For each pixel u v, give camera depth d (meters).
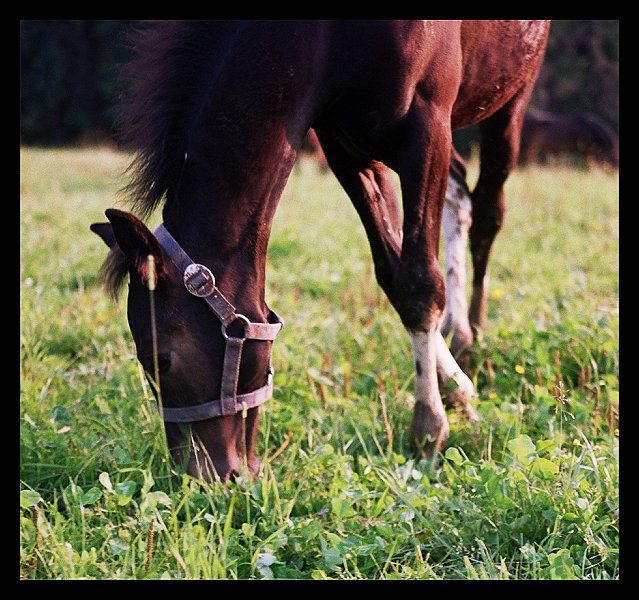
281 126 2.79
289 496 2.78
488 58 3.59
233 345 2.66
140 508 2.56
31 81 25.78
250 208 2.74
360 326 4.64
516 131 4.33
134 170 2.73
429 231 3.17
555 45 21.27
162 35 2.80
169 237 2.67
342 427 3.35
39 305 4.80
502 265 6.04
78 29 25.52
